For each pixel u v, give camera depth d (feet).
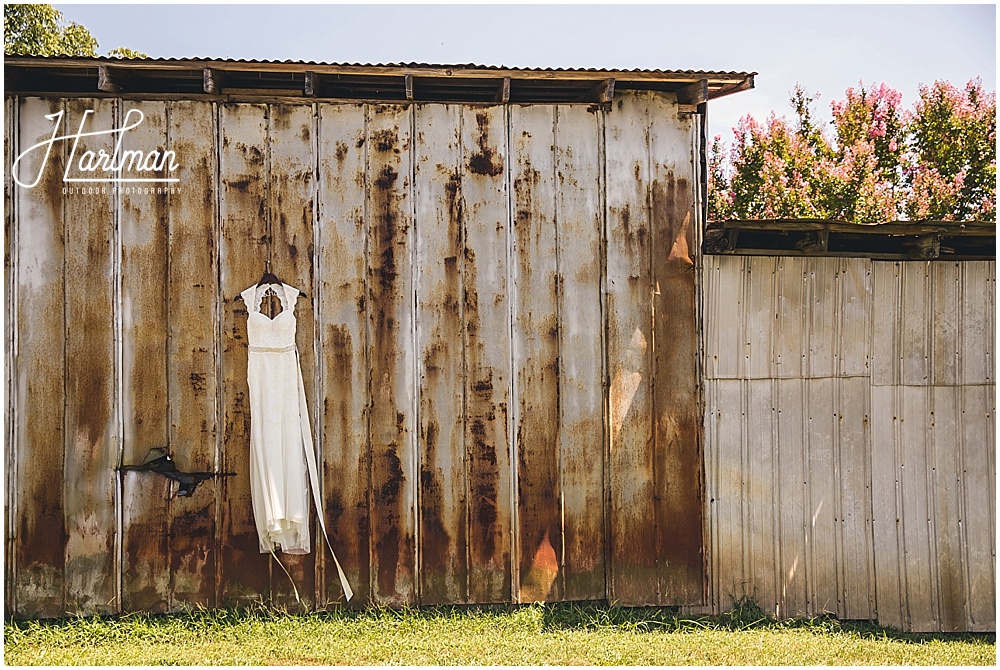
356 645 12.91
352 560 13.93
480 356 14.19
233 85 14.19
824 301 14.79
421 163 14.15
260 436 13.34
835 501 14.69
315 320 13.89
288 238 13.89
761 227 13.69
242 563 13.80
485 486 14.16
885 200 30.99
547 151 14.37
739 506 14.56
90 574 13.53
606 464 14.35
